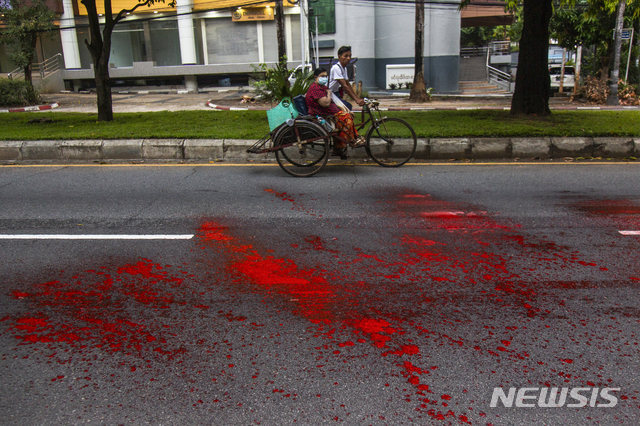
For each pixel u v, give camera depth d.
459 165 7.73
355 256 4.07
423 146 8.25
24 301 3.33
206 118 11.52
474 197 5.85
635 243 4.32
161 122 10.81
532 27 10.59
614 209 5.34
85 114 13.24
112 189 6.33
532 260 3.96
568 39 24.44
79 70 30.14
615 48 21.70
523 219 5.02
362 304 3.25
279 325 3.00
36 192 6.21
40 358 2.67
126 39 29.91
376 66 28.30
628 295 3.34
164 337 2.87
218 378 2.49
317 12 26.78
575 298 3.31
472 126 9.40
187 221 5.01
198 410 2.26
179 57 29.94
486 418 2.21
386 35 27.56
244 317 3.10
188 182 6.69
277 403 2.30
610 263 3.89
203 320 3.06
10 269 3.85
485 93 27.45
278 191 6.19
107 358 2.67
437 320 3.04
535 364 2.59
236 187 6.40
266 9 27.89
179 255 4.12
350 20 26.83
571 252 4.13
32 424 2.18
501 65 34.62
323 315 3.12
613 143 8.30
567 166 7.58
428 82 27.56
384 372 2.53
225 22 28.80
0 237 4.56
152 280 3.65
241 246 4.32
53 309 3.22
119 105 21.17
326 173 7.21
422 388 2.40
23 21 22.61
